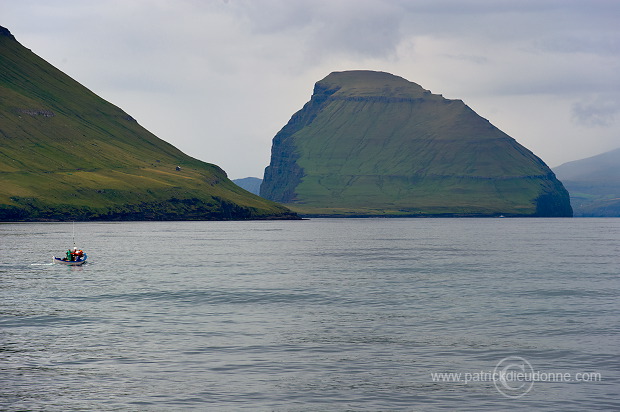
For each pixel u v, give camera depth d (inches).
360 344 2298.2
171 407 1637.6
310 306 3142.2
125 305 3137.3
